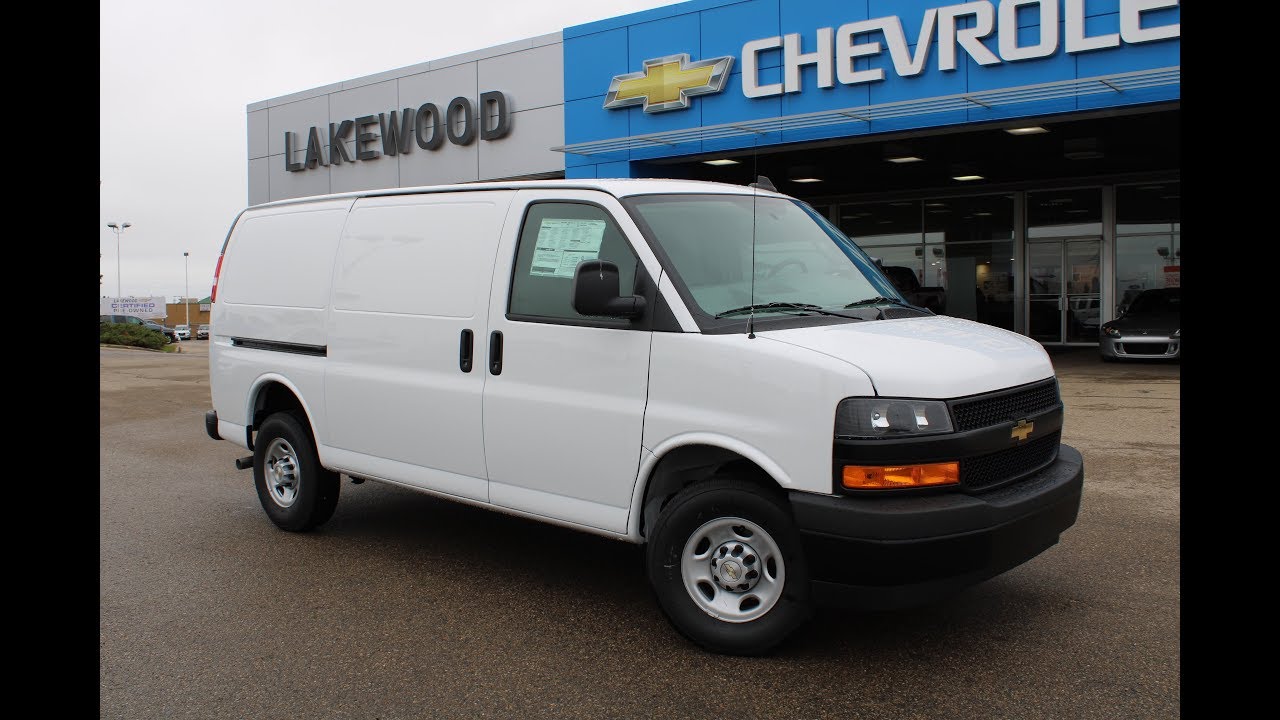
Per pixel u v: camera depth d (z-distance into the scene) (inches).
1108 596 182.2
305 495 233.3
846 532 141.5
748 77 618.2
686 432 158.4
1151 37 478.0
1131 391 478.3
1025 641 161.9
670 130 661.3
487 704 142.9
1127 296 802.2
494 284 188.7
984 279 868.6
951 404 144.9
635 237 169.3
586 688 147.6
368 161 874.1
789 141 615.2
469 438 191.6
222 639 169.8
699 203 182.4
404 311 205.3
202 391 574.2
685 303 161.9
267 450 243.1
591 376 172.1
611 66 687.1
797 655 158.4
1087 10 501.0
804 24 596.7
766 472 156.3
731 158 683.4
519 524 248.2
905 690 144.3
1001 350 165.8
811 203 956.6
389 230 213.3
